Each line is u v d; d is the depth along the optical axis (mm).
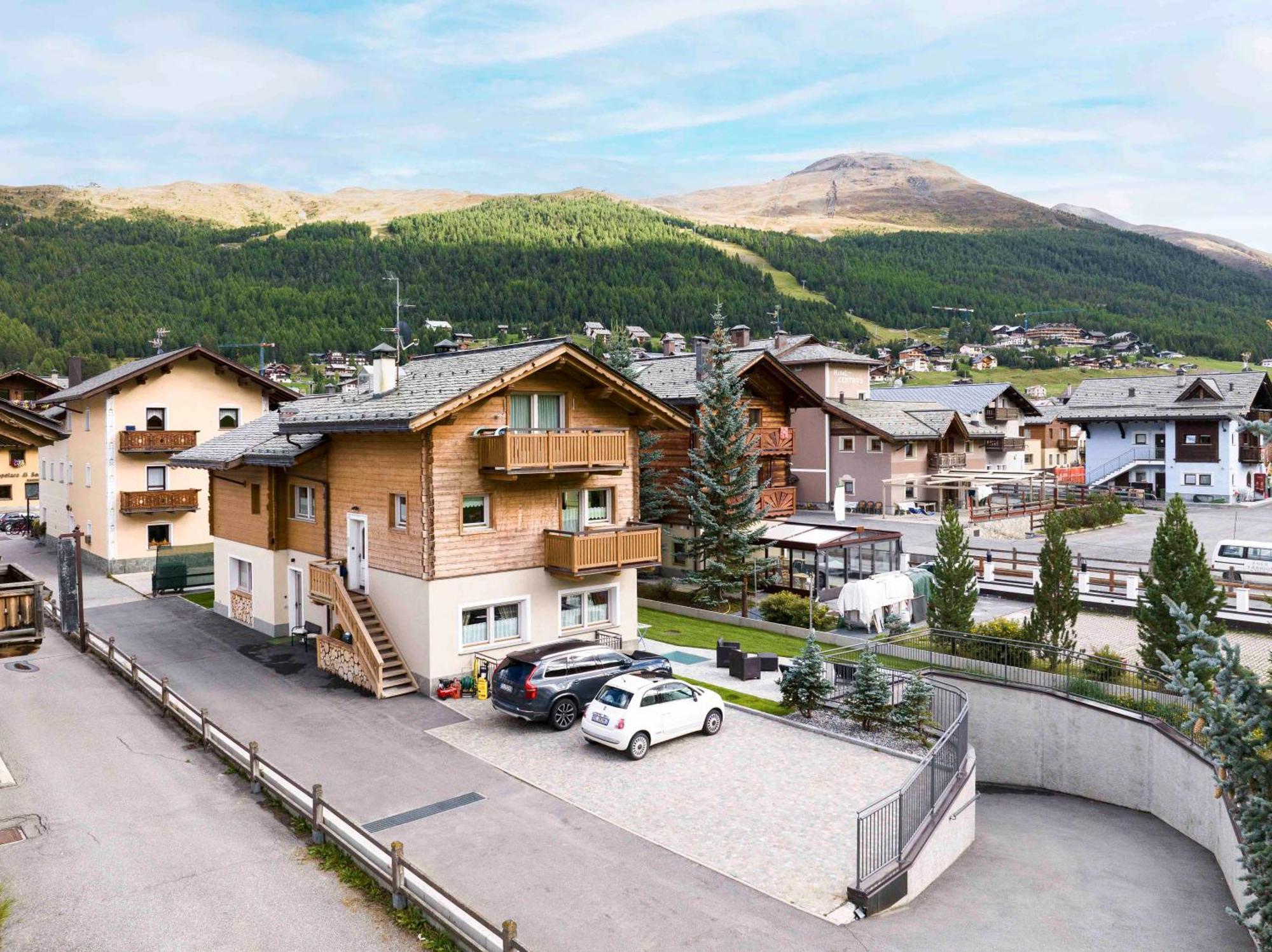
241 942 12578
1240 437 72312
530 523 26172
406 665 25156
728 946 12750
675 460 42406
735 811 17359
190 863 14875
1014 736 26453
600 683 22984
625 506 28562
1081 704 25031
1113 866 19672
